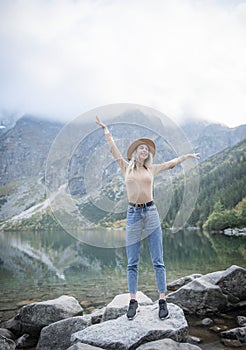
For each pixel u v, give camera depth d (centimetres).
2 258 1894
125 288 811
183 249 1862
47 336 413
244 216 4509
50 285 888
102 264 1305
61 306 488
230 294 541
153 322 362
